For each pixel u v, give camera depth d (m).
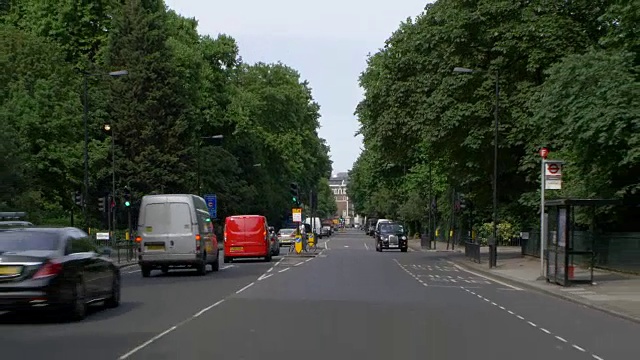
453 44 38.56
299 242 49.56
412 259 44.38
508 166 39.94
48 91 46.78
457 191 56.78
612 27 28.23
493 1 37.69
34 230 15.26
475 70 36.38
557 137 30.48
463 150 40.34
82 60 55.06
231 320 15.12
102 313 16.48
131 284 25.16
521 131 36.53
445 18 38.84
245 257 40.50
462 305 18.42
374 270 33.25
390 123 41.19
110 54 55.94
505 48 36.47
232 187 69.12
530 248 42.25
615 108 24.50
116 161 55.78
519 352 11.46
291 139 80.44
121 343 12.13
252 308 17.38
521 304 19.03
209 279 27.39
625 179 28.16
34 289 14.01
